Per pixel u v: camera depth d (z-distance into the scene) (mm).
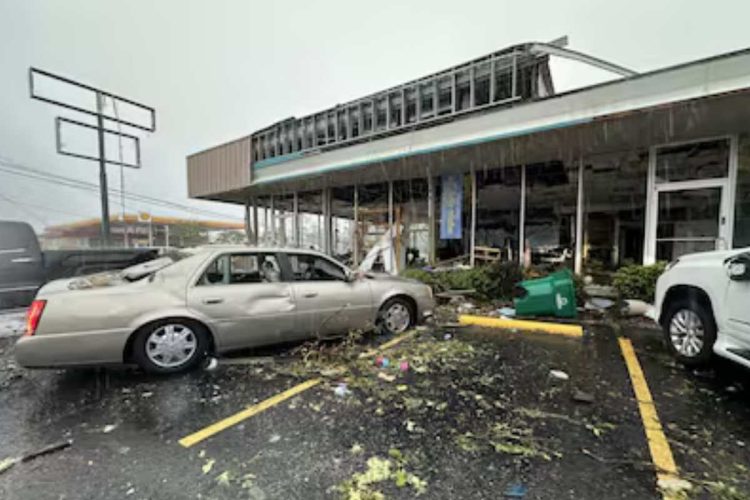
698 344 3604
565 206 8469
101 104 10531
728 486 1931
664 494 1878
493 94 7777
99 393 3096
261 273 4082
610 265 8094
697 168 6535
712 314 3459
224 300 3691
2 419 2664
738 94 4613
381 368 3672
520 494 1888
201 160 12766
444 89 8500
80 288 3338
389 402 2930
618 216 8023
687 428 2516
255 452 2258
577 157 7758
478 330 5137
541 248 8586
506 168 8719
